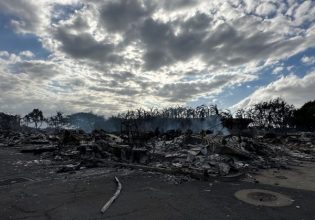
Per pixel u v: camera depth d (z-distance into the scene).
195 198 7.55
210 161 12.57
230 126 28.17
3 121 65.31
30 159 16.56
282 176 11.61
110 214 6.23
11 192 8.21
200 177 10.13
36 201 7.23
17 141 29.75
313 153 22.91
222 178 10.16
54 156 17.41
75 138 23.05
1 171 12.10
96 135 23.97
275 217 6.12
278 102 60.25
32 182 9.66
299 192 8.38
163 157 14.71
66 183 9.42
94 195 7.80
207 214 6.27
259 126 59.16
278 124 59.88
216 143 16.05
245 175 11.28
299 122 58.25
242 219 5.98
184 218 6.01
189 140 19.00
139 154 14.49
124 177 10.45
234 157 14.95
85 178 10.33
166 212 6.38
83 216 6.11
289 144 29.38
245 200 7.41
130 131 21.45
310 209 6.69
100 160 14.03
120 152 15.27
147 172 11.52
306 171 13.18
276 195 7.98
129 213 6.31
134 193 8.05
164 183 9.40
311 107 56.59
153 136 23.66
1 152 20.91
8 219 5.95
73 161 15.08
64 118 81.06
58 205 6.89
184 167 11.61
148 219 5.94
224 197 7.70
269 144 25.45
